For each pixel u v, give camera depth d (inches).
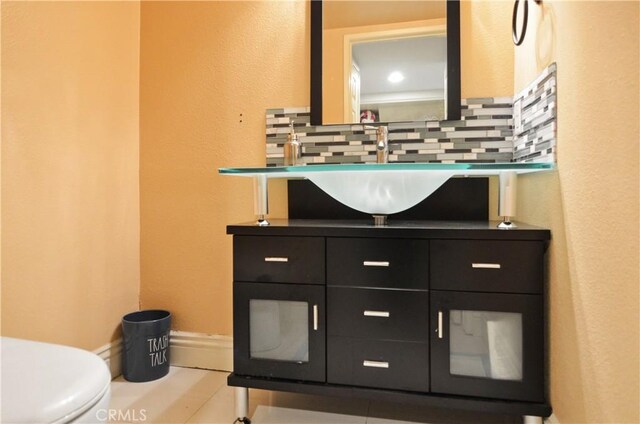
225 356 69.4
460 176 60.1
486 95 60.8
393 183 49.0
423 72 62.4
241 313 50.9
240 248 50.9
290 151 62.8
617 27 31.3
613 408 32.5
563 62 41.8
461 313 46.1
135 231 71.7
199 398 59.3
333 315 48.3
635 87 28.9
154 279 72.2
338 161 65.0
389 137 63.4
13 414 24.3
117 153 67.1
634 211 29.2
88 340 61.1
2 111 48.0
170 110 71.1
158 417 53.9
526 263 43.9
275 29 67.6
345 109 64.6
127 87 69.3
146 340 64.5
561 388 42.6
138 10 71.9
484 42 60.9
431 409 56.2
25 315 50.9
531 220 51.3
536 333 43.7
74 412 26.1
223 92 69.4
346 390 47.9
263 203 53.8
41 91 53.1
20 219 50.3
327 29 65.4
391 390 46.9
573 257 39.4
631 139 29.5
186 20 70.6
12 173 49.2
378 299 47.1
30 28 51.4
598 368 34.8
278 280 49.8
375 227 47.5
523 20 50.8
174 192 71.2
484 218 59.7
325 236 48.4
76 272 58.9
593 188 35.3
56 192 55.4
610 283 32.7
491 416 54.2
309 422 52.8
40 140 52.9
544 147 47.2
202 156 70.2
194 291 70.8
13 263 49.4
